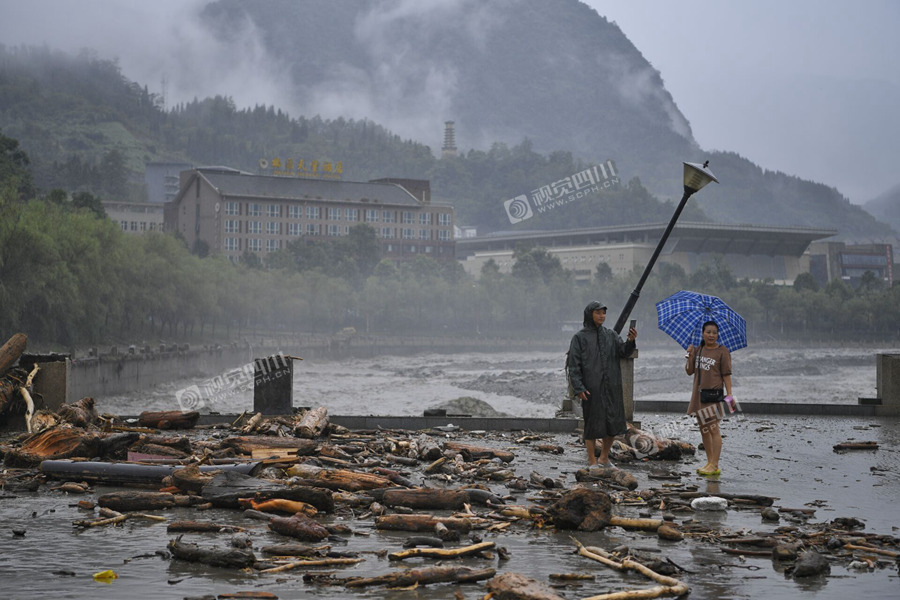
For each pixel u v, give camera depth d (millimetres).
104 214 119938
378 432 16266
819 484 11484
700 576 7047
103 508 9141
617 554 7582
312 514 9164
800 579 6988
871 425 19016
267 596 6254
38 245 69188
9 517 8984
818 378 96250
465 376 96312
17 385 15852
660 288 191125
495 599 6246
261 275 150500
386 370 110250
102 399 64062
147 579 6703
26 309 71375
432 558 7418
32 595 6223
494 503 9648
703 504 9766
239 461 11500
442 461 12102
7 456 11609
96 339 82438
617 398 12227
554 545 8031
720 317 12500
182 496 9641
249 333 143875
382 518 8578
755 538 8117
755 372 105000
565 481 11398
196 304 113000
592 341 12234
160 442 12602
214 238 192375
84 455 11641
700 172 14109
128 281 95688
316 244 188500
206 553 7176
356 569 7066
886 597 6469
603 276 197250
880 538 8266
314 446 12938
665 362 121875
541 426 17578
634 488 10961
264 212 194000
